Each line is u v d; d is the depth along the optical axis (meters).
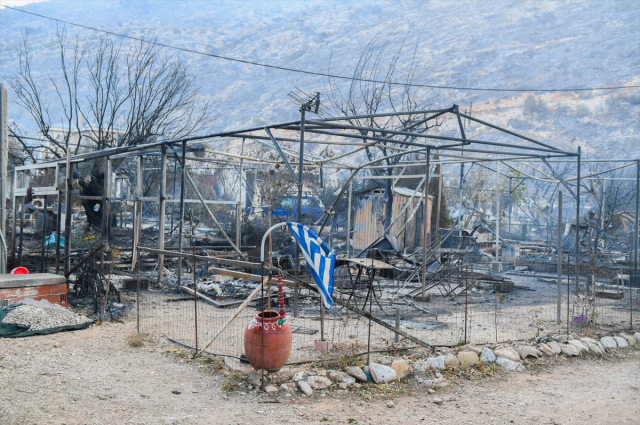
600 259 17.44
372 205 22.47
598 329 9.62
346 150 75.56
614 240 21.06
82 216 26.84
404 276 14.62
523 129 107.94
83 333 8.22
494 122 111.19
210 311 10.13
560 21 177.75
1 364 6.47
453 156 14.43
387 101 115.75
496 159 15.03
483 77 146.00
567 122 106.62
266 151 23.27
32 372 6.27
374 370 6.44
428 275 13.94
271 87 199.88
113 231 20.77
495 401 6.07
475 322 9.95
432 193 21.95
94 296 9.90
